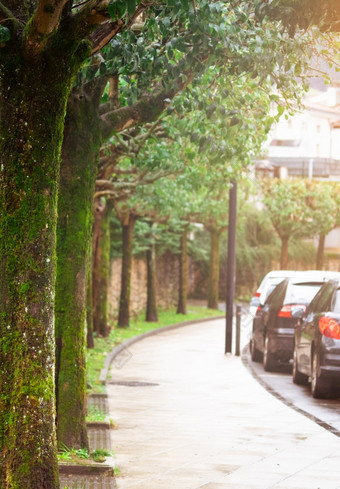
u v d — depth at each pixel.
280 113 14.10
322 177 102.19
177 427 15.54
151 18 10.08
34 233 8.30
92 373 24.27
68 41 8.38
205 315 57.97
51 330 8.43
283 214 70.75
